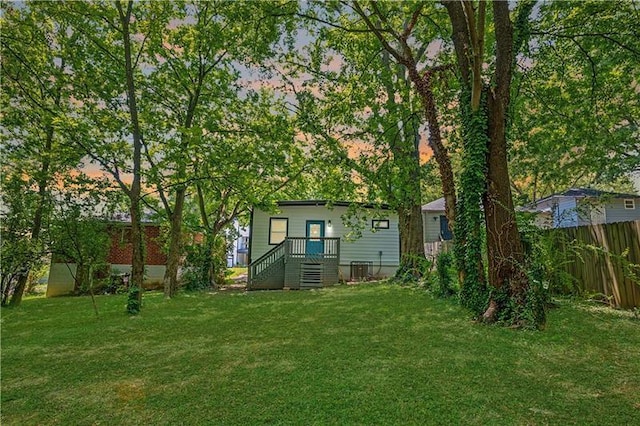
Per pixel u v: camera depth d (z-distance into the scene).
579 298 6.78
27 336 5.85
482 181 6.17
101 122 9.73
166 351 4.72
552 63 9.08
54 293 14.05
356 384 3.32
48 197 8.95
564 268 7.18
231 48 11.49
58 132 9.57
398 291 10.14
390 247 17.28
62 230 9.10
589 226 6.74
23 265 9.23
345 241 17.11
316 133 11.51
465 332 5.17
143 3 10.30
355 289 11.47
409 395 3.04
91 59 10.55
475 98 6.09
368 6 9.67
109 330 6.20
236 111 12.55
